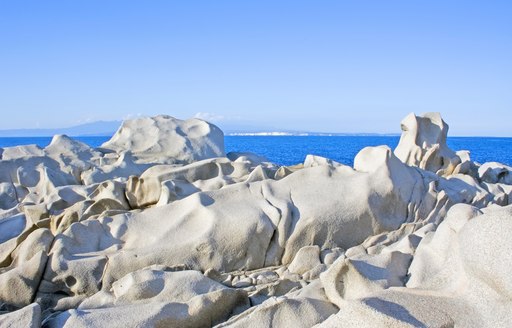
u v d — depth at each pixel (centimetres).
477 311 362
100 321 417
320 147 6950
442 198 708
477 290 370
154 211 620
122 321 417
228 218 590
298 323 416
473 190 789
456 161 964
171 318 430
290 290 526
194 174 860
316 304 433
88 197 760
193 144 1314
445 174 953
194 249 570
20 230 695
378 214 654
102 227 594
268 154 4738
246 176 823
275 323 416
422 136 998
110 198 695
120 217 607
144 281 482
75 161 1137
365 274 440
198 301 447
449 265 425
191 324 440
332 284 444
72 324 411
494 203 767
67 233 566
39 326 407
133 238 584
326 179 676
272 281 549
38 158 1105
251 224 588
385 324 340
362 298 371
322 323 373
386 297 374
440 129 995
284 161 3656
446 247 445
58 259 528
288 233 608
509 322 342
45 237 561
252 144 8694
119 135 1342
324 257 592
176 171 843
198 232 585
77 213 643
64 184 1001
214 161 892
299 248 611
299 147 6912
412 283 435
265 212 612
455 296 382
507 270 341
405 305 362
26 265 518
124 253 552
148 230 593
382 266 455
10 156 1146
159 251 562
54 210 753
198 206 605
